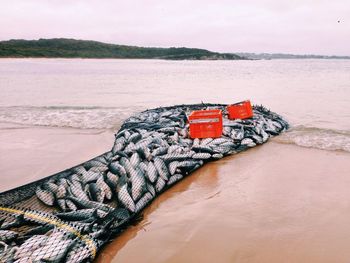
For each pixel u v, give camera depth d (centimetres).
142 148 764
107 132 1262
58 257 434
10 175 811
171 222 564
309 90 2745
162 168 721
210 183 730
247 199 636
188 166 783
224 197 652
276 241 489
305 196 639
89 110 1719
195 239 506
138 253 480
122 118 1498
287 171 780
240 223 546
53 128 1339
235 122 1131
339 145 977
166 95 2534
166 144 870
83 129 1316
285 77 4772
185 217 578
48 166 873
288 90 2775
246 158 894
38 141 1138
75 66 9925
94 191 612
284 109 1712
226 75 5475
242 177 755
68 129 1319
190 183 738
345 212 569
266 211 584
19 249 441
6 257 425
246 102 1202
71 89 3009
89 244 471
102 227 514
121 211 564
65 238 468
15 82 3788
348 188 669
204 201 639
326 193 649
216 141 933
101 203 581
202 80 4209
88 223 514
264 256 456
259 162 856
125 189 611
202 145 897
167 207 624
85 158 938
